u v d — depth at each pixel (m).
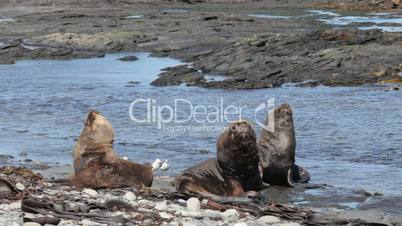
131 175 35.88
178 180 36.38
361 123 55.41
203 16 149.38
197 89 74.75
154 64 96.38
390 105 62.38
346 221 29.78
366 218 31.56
